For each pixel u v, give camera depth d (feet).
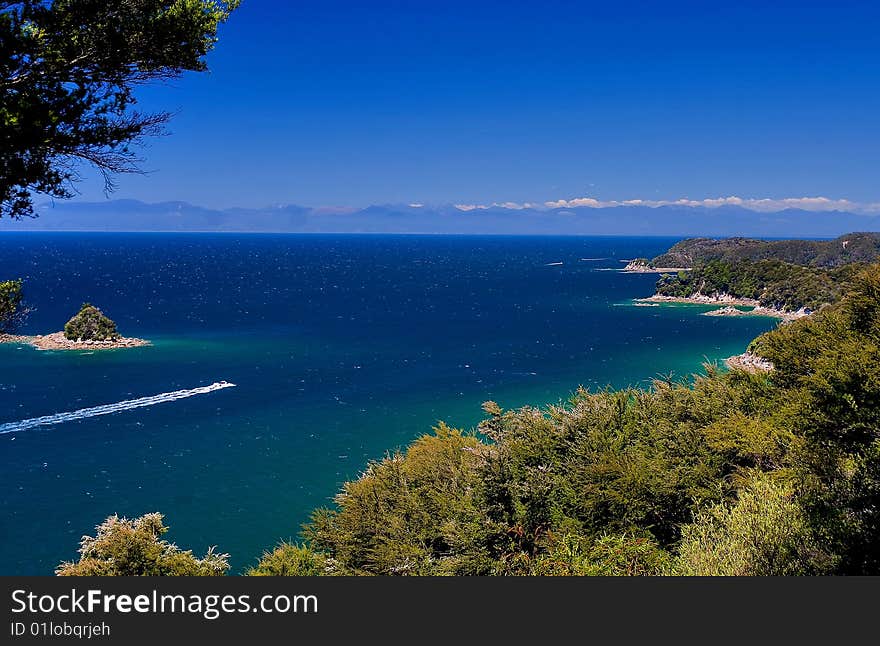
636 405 103.91
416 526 97.04
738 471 79.41
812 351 85.20
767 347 96.84
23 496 169.58
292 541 149.18
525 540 79.00
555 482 84.38
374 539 97.81
